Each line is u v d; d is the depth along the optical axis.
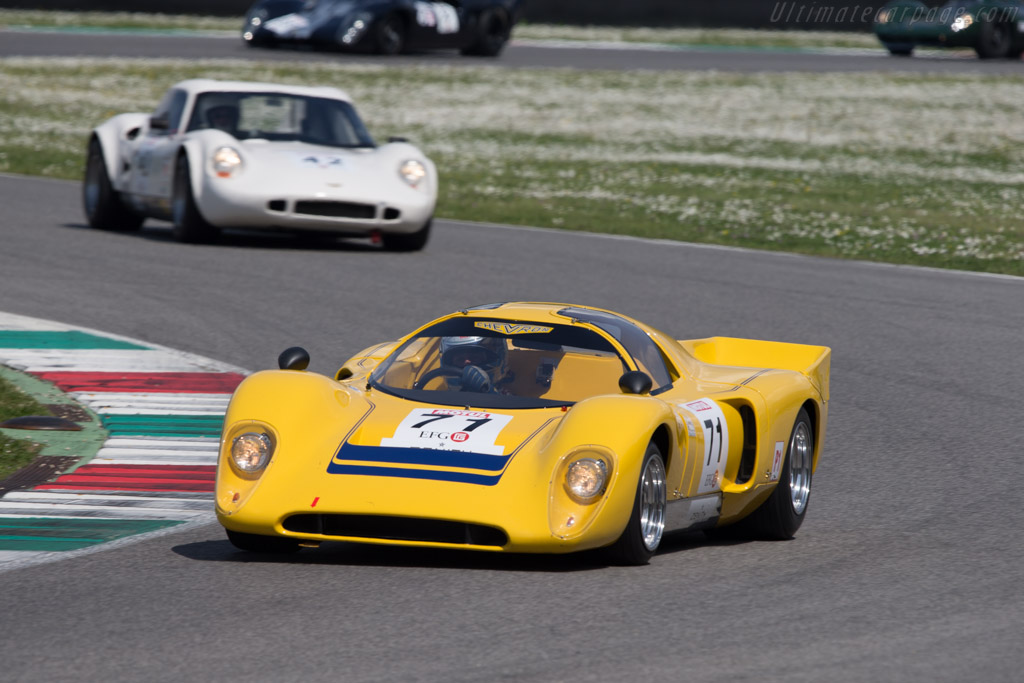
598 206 81.38
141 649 17.56
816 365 28.38
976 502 27.94
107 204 63.31
